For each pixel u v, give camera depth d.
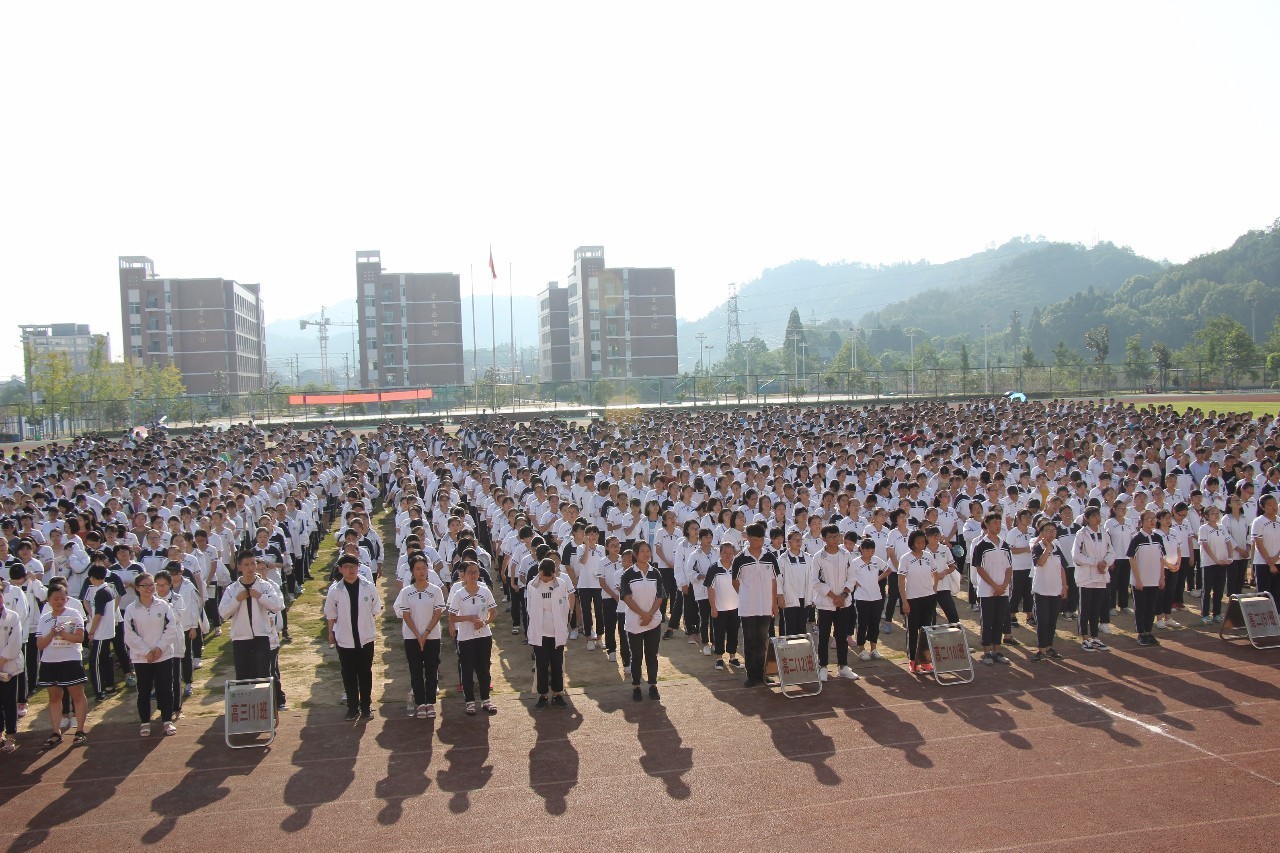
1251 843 7.00
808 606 12.84
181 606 10.99
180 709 10.70
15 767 9.20
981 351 171.75
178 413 65.88
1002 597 11.72
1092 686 10.70
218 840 7.52
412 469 27.88
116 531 14.45
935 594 11.56
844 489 17.00
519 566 13.05
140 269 98.75
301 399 67.19
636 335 104.88
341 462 32.94
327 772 8.88
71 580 13.42
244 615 10.27
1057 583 11.65
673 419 39.28
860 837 7.24
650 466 21.86
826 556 11.27
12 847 7.48
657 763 8.84
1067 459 19.72
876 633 12.12
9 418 60.38
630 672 11.91
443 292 103.88
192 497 19.12
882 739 9.27
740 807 7.83
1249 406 51.47
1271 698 10.12
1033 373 77.00
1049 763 8.55
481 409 71.56
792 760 8.80
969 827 7.36
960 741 9.15
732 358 154.88
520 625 14.20
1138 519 13.67
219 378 98.56
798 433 29.95
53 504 18.53
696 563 12.18
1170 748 8.80
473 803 8.08
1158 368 79.19
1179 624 13.38
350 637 10.30
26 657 11.55
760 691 10.97
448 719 10.32
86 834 7.69
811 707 10.31
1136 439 24.23
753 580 11.08
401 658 13.10
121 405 64.25
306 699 11.27
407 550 12.56
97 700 11.39
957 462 20.77
